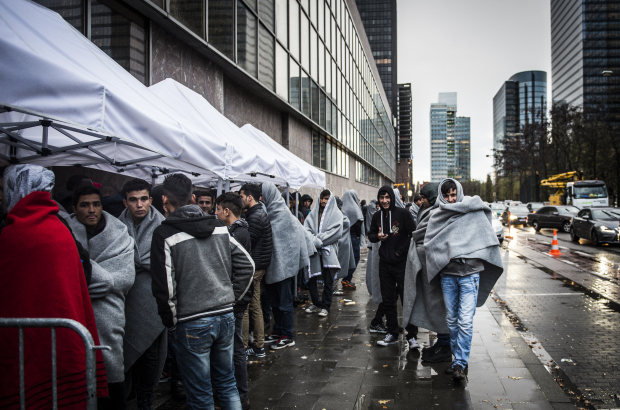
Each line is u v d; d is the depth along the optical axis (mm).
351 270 9164
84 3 5863
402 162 119375
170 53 8016
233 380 2844
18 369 2082
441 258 4254
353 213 9203
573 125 40812
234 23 10195
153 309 3244
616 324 6191
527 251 15656
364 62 37219
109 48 6371
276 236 5148
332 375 4230
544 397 3664
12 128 2936
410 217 5230
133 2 6711
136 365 3596
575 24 105250
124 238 3008
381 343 5184
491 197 111688
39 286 2115
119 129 2758
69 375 2188
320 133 20328
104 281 2697
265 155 6379
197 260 2621
